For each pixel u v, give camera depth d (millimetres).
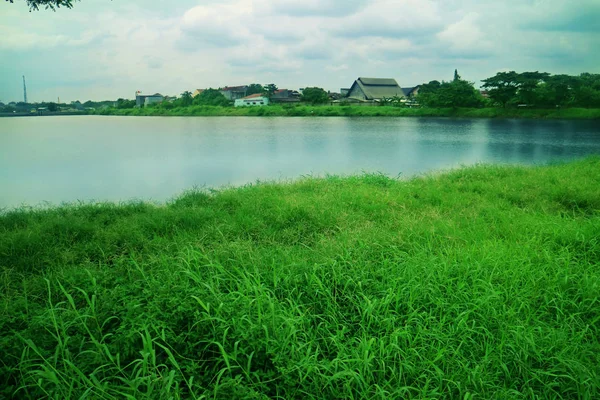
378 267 4406
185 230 6121
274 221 6492
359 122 54688
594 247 5082
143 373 2613
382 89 96312
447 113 64000
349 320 3607
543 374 2986
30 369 2770
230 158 20078
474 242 5199
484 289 3973
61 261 4926
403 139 29438
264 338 2963
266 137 31969
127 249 5336
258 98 90562
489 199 8086
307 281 4016
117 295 3498
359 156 20594
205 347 2973
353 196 7895
